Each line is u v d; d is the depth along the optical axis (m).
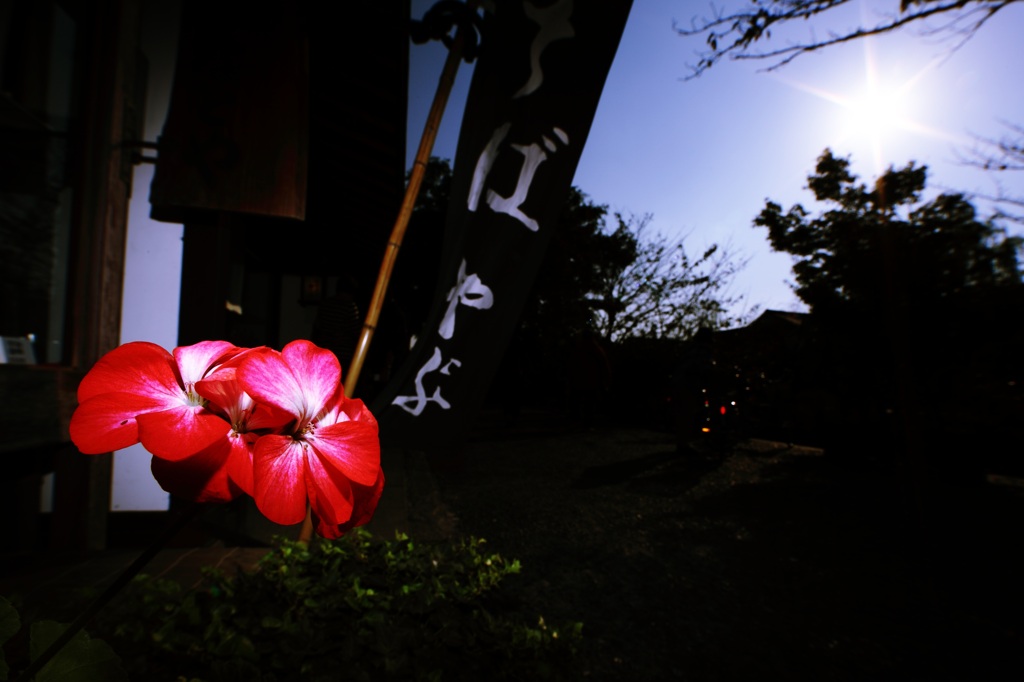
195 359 0.67
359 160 7.58
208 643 1.92
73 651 0.64
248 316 9.46
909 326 8.19
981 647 3.08
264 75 3.58
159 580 2.40
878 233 8.79
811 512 5.75
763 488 6.81
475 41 2.69
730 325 13.70
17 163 3.04
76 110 3.44
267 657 1.99
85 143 3.42
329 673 1.84
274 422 0.63
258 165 3.55
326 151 7.55
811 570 4.17
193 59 3.55
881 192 8.75
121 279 3.68
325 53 5.20
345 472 0.65
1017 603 3.62
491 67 2.70
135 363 0.63
